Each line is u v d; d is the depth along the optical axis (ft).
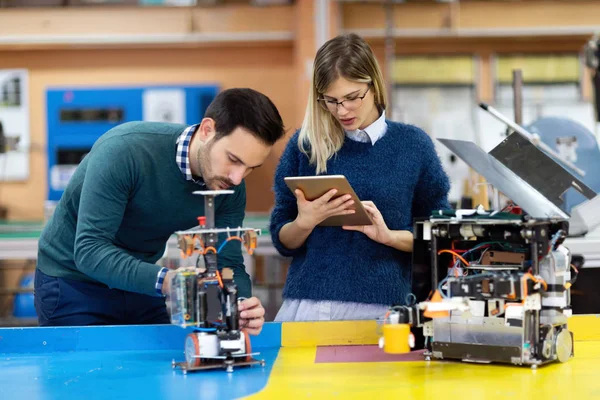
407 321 5.12
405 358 5.52
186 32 29.40
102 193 5.98
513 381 4.72
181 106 29.91
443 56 29.37
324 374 5.03
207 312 5.17
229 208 6.75
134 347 6.12
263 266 20.20
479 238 5.49
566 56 29.35
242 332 5.31
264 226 17.56
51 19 29.17
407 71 29.35
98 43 29.32
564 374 4.89
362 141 6.77
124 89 29.68
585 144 11.09
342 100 6.26
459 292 5.01
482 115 12.65
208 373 5.13
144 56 29.86
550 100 28.76
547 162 5.65
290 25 29.40
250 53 30.01
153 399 4.46
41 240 7.20
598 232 11.40
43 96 29.66
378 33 29.04
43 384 4.92
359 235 6.81
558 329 5.27
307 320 6.57
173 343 6.12
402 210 6.81
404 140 6.79
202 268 5.28
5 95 29.63
